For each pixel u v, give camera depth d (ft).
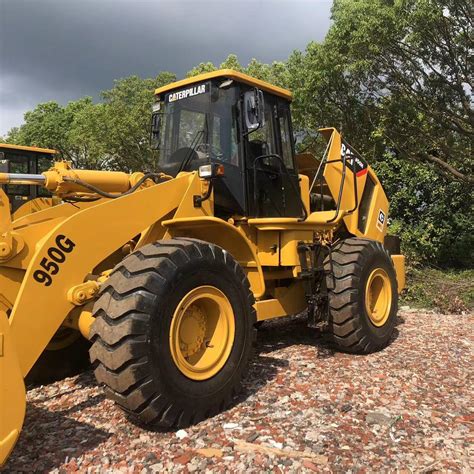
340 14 35.24
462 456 10.70
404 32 34.27
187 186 15.16
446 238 41.14
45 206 23.17
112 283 11.77
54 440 11.37
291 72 43.50
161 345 11.45
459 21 33.76
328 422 12.23
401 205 41.27
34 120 90.27
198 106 17.25
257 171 17.62
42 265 11.68
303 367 16.57
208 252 12.97
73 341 16.26
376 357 18.03
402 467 10.20
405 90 37.91
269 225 16.94
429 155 40.19
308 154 21.68
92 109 65.41
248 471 10.00
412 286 31.89
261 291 16.58
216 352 12.89
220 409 12.81
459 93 36.88
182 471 10.02
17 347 11.18
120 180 15.71
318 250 18.39
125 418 12.51
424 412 12.94
